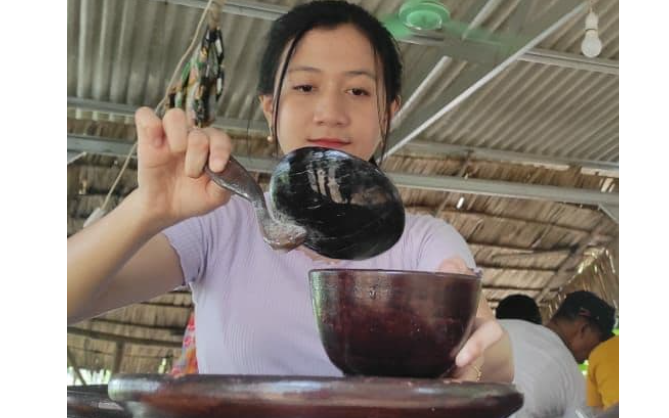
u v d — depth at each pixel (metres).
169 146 0.67
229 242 0.97
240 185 0.66
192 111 1.12
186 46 3.30
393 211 0.73
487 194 4.69
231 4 2.84
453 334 0.61
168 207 0.70
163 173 0.69
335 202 0.72
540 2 2.91
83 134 4.09
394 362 0.61
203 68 1.12
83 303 0.73
